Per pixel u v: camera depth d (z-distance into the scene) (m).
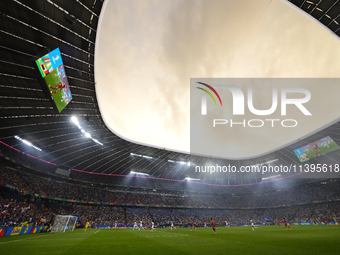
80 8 16.78
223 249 8.77
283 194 59.38
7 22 14.73
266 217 55.06
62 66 19.36
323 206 48.56
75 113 28.28
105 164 46.84
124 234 20.19
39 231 23.27
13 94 20.58
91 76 24.25
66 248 9.34
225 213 59.25
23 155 34.66
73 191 42.50
